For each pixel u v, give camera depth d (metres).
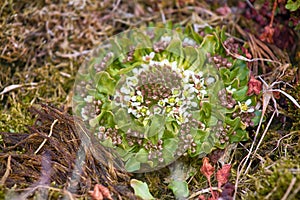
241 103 0.38
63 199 0.34
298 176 0.32
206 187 0.37
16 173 0.36
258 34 0.45
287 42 0.44
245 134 0.38
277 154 0.38
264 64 0.43
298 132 0.38
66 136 0.38
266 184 0.34
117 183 0.36
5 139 0.39
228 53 0.40
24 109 0.43
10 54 0.45
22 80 0.45
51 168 0.36
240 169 0.38
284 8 0.42
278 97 0.40
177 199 0.36
